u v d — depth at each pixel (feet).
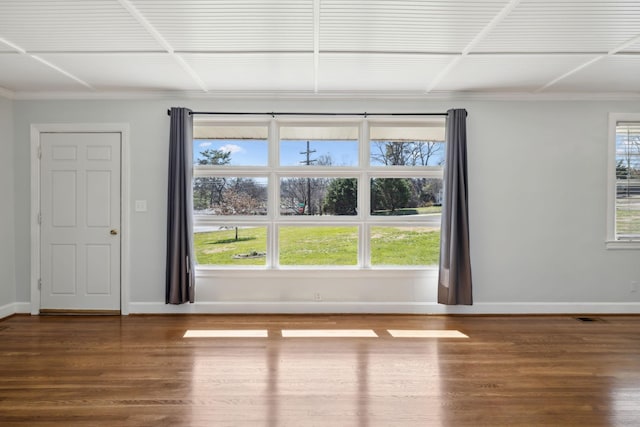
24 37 10.79
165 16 9.57
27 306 16.10
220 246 16.40
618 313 16.22
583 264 16.21
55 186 15.94
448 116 15.72
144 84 14.98
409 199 16.46
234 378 10.30
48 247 15.99
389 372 10.70
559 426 8.18
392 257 16.47
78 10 9.28
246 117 16.11
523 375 10.53
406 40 11.03
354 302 16.17
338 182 16.38
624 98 16.05
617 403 9.11
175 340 13.06
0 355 11.75
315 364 11.21
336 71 13.55
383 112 16.16
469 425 8.20
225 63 12.81
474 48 11.58
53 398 9.20
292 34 10.63
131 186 15.97
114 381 10.09
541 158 16.14
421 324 14.83
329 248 16.43
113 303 16.02
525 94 15.96
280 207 16.43
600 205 16.20
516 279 16.19
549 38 10.89
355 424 8.21
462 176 15.53
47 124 15.90
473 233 16.19
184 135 15.52
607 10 9.29
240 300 16.12
